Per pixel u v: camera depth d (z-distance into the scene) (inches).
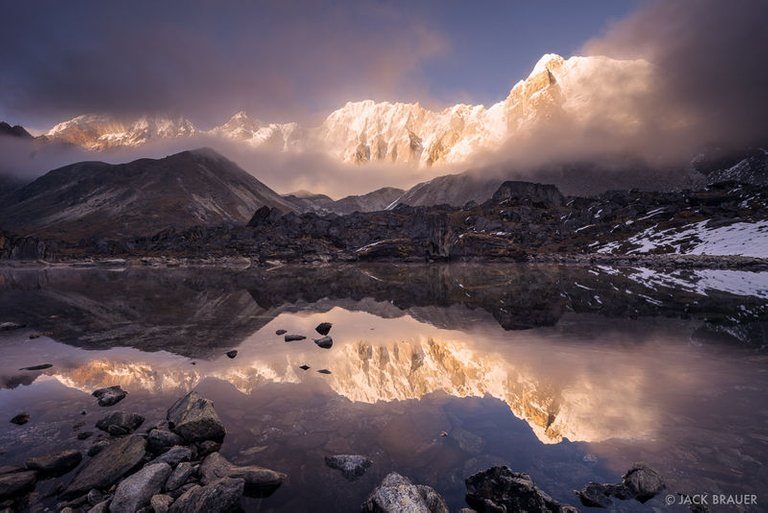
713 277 1619.1
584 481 267.9
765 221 3026.6
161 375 487.8
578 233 3973.9
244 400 410.9
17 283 1791.3
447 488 268.7
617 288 1298.0
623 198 4758.9
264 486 271.3
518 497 247.0
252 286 1553.9
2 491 263.4
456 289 1389.0
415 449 313.4
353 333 705.6
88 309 997.2
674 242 3088.1
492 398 406.6
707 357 525.3
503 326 751.1
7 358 559.5
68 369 512.7
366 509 246.5
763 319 769.6
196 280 1830.7
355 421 361.7
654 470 266.4
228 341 650.8
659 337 640.4
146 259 3440.0
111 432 344.5
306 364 526.9
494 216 4781.0
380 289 1430.9
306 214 4889.3
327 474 284.8
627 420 346.0
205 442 325.1
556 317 829.2
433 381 458.9
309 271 2353.6
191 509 240.8
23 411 391.9
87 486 275.7
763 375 450.3
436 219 3617.1
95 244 4869.6
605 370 478.9
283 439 332.2
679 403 377.4
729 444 301.4
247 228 4665.4
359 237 4067.4
